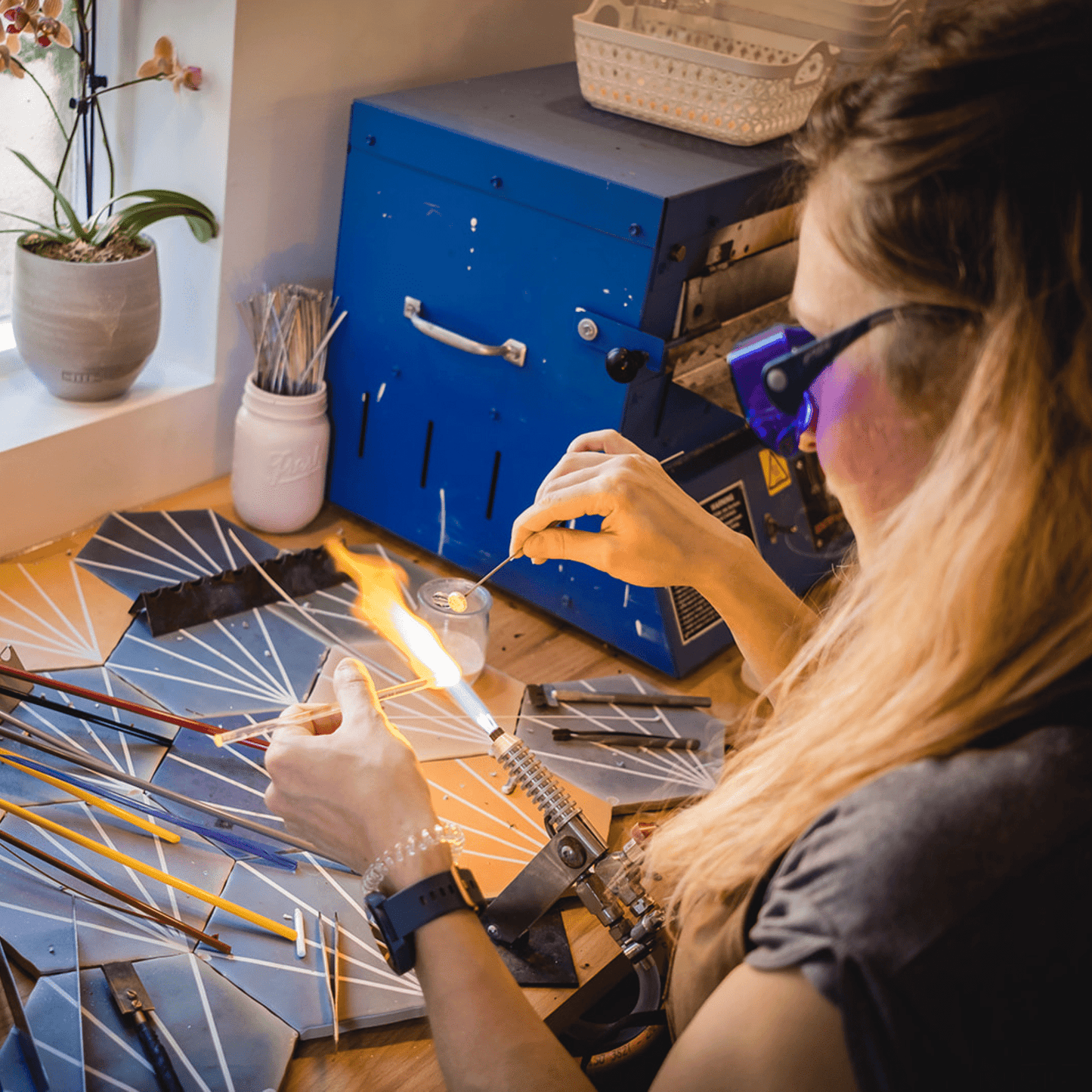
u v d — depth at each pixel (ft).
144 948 2.70
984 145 1.44
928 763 1.56
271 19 4.00
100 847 2.83
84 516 4.29
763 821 1.90
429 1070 2.59
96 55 4.23
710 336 3.93
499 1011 1.97
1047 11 1.46
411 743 3.53
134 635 3.77
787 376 1.71
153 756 3.30
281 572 4.13
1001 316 1.47
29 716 3.32
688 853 2.27
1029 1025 1.50
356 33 4.34
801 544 4.72
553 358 3.93
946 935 1.45
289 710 2.71
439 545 4.53
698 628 4.19
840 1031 1.49
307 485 4.44
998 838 1.47
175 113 4.20
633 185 3.55
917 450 1.70
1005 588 1.55
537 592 4.34
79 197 4.50
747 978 1.60
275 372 4.30
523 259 3.88
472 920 2.12
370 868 2.20
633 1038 2.70
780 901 1.61
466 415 4.25
